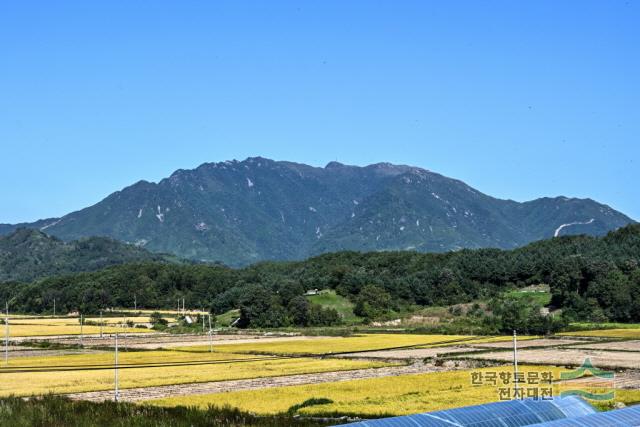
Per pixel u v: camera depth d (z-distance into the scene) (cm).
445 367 9600
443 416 4222
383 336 15850
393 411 5919
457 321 18325
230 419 5281
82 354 12450
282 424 5212
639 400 6159
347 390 7269
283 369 9506
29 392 7281
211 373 9031
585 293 18125
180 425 4975
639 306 16725
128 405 5769
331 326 19350
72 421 5141
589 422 3891
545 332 15512
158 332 18875
